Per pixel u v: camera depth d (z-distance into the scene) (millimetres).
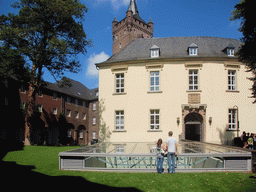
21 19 23812
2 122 30500
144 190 7832
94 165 12383
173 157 10117
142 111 22422
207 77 21984
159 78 22484
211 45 24406
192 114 22359
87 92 56938
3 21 24047
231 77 22469
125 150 12031
